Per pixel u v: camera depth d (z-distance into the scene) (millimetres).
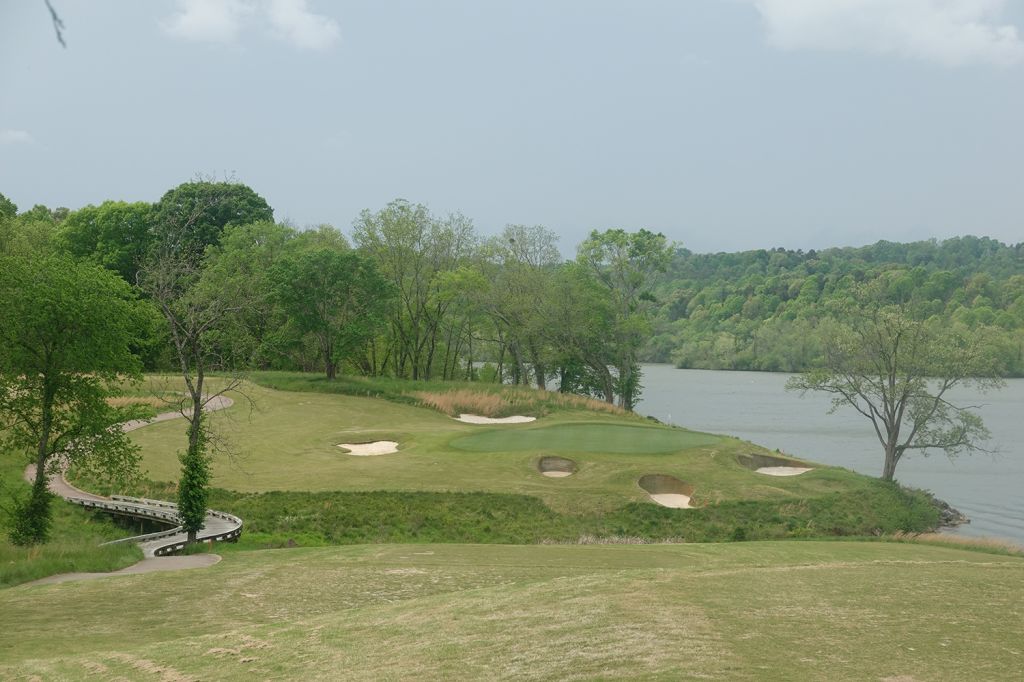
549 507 43250
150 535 33938
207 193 88750
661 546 31750
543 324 86188
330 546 33219
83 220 86562
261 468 48125
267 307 70250
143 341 38906
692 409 111938
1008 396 134625
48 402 33938
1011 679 11508
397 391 70750
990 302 178875
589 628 15008
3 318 32906
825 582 18625
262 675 14188
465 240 90000
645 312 97938
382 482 45281
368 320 73625
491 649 14328
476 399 68438
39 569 25266
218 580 23266
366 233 86125
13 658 16547
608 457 51125
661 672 12078
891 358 56406
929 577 19250
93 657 16125
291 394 68312
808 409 112688
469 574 23828
